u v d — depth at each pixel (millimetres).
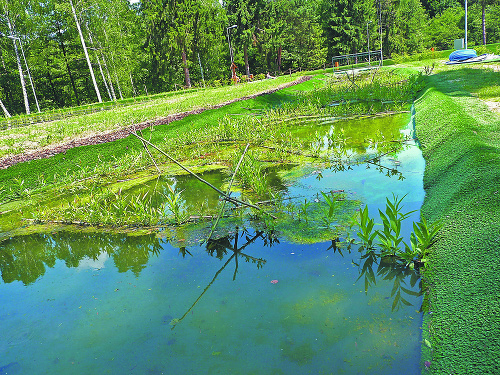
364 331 2896
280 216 5242
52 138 12164
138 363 2865
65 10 32406
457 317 2613
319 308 3264
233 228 5152
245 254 4449
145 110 17156
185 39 38656
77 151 10219
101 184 8031
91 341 3215
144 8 39906
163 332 3221
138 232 5414
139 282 4137
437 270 3346
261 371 2623
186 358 2859
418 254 3723
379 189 5629
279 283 3746
